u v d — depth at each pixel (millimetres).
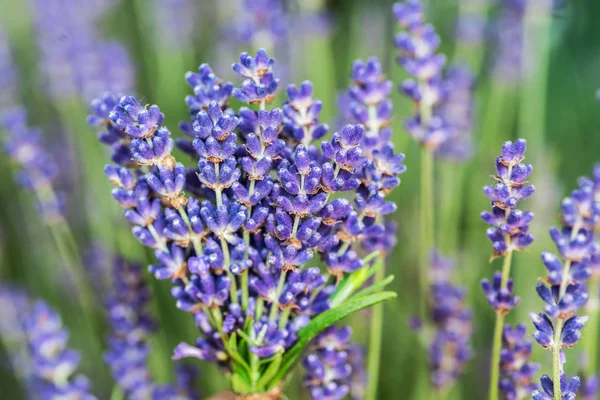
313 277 395
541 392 387
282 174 384
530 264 559
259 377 405
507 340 418
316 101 408
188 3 777
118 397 504
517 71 664
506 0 671
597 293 442
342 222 401
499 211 398
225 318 398
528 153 604
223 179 388
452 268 523
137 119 393
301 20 730
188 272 406
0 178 742
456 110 580
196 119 388
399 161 404
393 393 572
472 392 567
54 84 712
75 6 751
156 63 819
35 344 496
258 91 395
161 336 564
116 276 498
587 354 449
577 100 757
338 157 385
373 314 465
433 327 504
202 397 548
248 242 395
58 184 706
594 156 722
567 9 751
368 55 809
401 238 628
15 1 892
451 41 793
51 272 672
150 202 411
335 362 424
